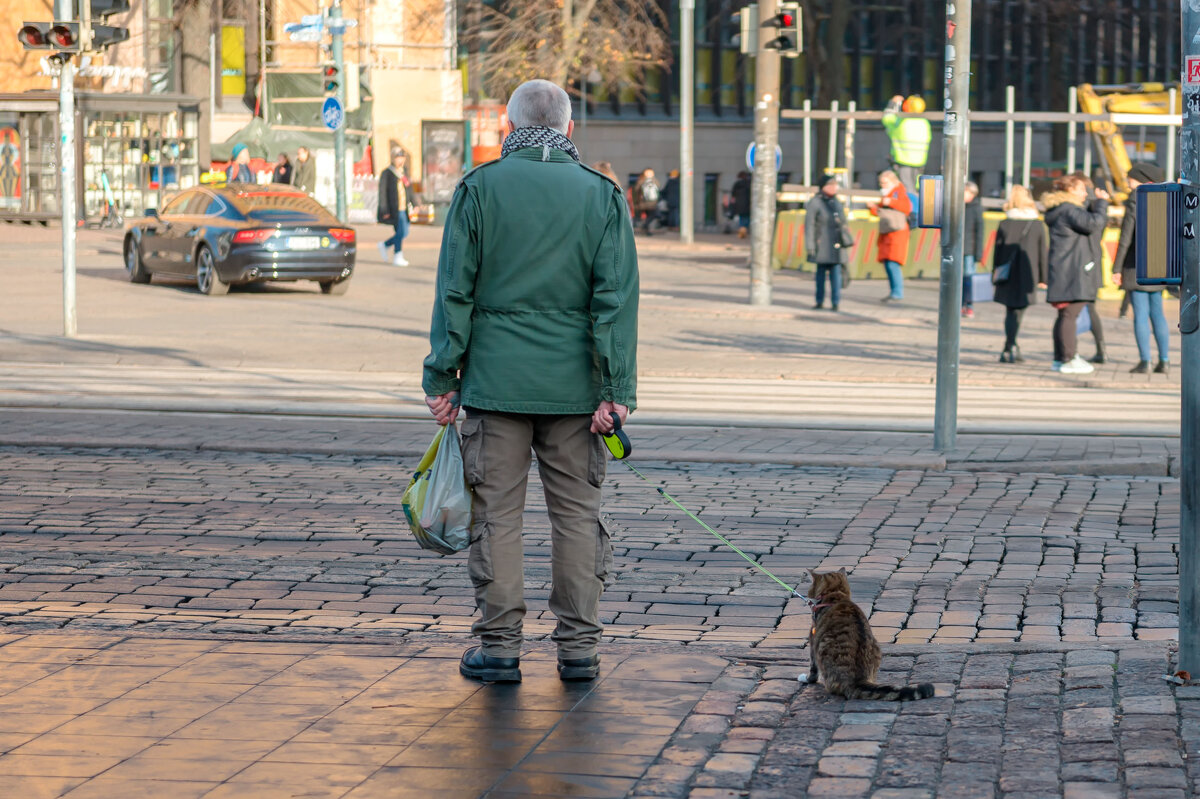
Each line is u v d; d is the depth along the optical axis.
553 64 56.38
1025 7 64.56
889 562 9.27
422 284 32.00
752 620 8.02
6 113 48.34
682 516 10.66
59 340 21.45
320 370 18.73
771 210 27.97
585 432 6.37
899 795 4.98
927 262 36.22
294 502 11.08
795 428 14.69
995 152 80.31
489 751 5.54
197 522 10.36
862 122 76.00
